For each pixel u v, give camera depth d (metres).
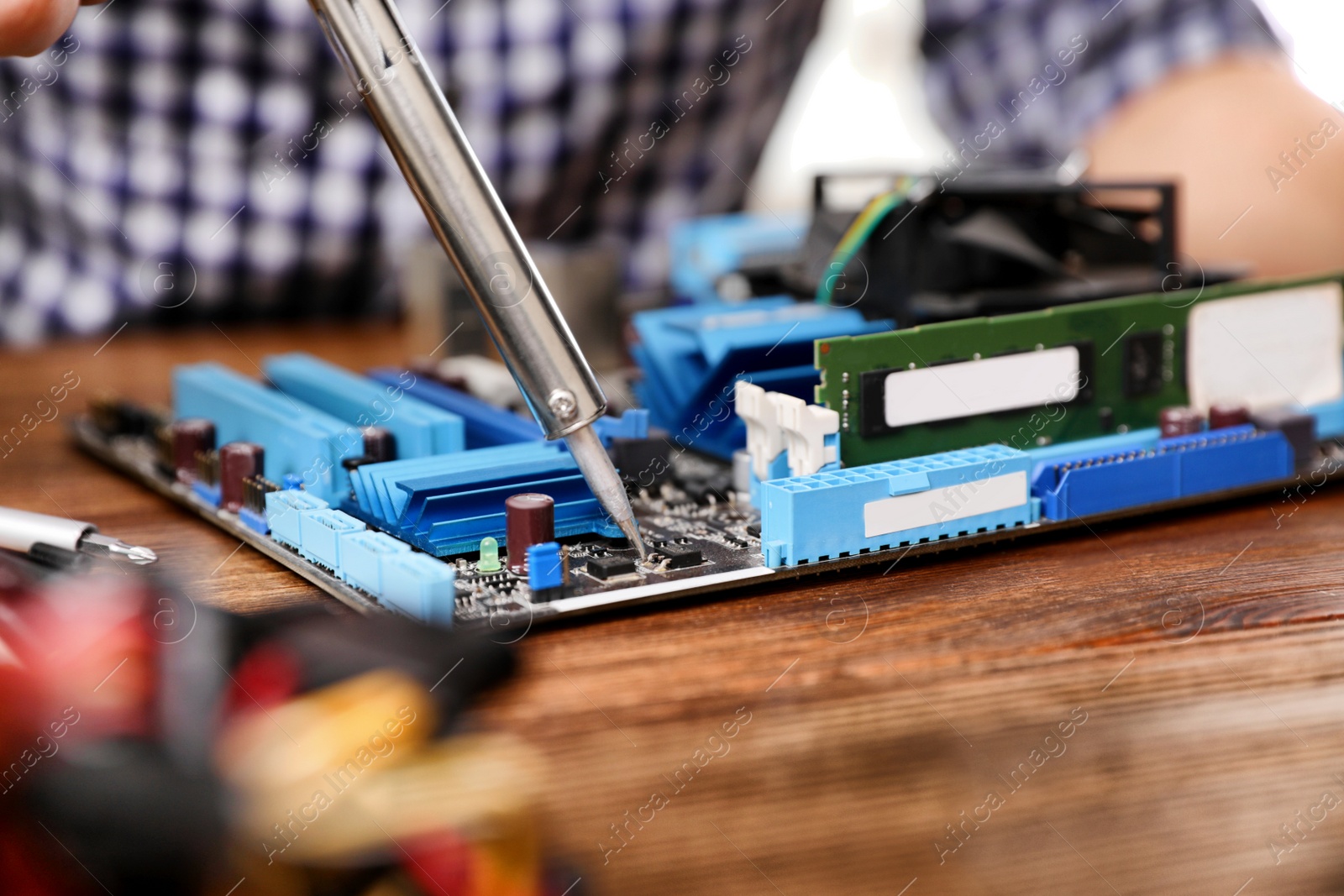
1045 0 1.99
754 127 2.11
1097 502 0.94
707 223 1.66
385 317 1.93
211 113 1.79
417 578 0.71
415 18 1.88
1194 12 1.87
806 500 0.82
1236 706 0.65
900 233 1.05
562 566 0.78
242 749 0.47
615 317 1.43
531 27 1.90
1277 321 1.11
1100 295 1.09
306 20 1.79
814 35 2.12
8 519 0.80
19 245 1.81
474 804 0.48
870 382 0.91
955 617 0.76
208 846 0.43
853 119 2.34
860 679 0.68
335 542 0.80
